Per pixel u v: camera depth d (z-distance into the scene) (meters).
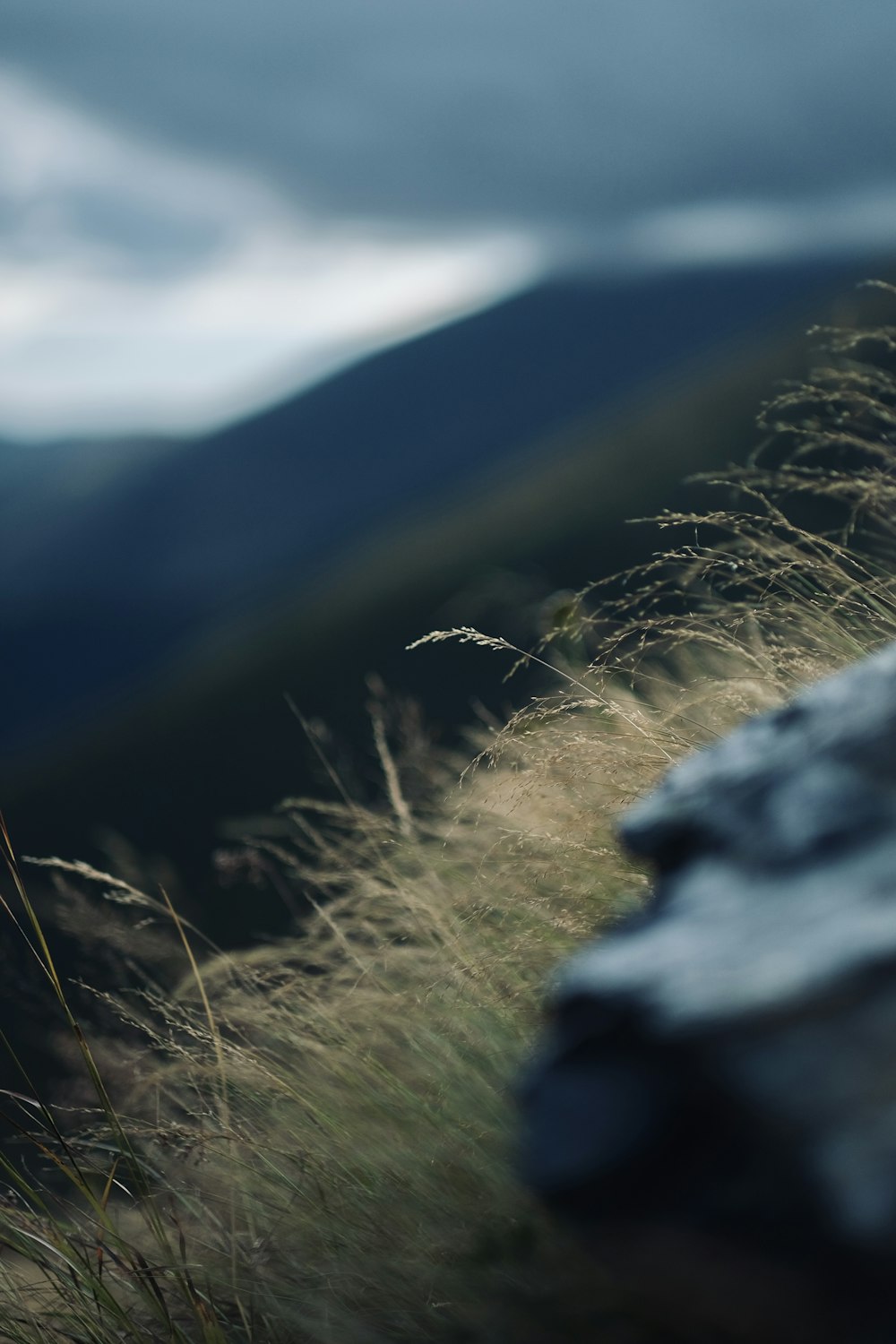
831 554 3.33
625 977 1.29
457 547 81.62
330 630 76.06
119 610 176.38
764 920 1.30
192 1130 2.50
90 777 66.06
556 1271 1.80
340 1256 2.19
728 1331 1.14
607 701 2.99
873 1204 1.00
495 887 2.93
